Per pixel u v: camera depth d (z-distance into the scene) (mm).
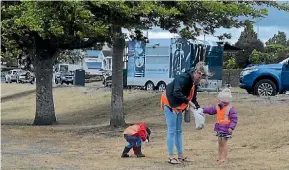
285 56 51688
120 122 17188
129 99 25797
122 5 14391
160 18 16297
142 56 33656
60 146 12852
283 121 14109
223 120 9320
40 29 14398
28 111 28047
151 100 24328
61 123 20609
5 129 17047
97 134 15594
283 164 9078
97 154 11164
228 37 18281
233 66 56750
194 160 9742
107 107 25094
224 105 9320
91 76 59469
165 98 9172
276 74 20328
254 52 52906
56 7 14930
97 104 26578
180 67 31141
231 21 16859
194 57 30453
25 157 10664
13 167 9305
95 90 31781
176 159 9414
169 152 9406
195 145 11898
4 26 15492
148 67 33281
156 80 32906
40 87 19922
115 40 17016
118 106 17203
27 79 52344
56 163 9797
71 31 16281
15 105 30812
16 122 21922
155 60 32969
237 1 16719
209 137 13109
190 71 9000
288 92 22609
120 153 11156
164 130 15797
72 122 21203
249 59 54438
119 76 17188
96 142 13719
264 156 9938
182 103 9117
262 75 20453
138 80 33875
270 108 17453
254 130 13281
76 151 11828
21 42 18953
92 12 15352
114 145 12930
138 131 10375
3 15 15555
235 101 19719
